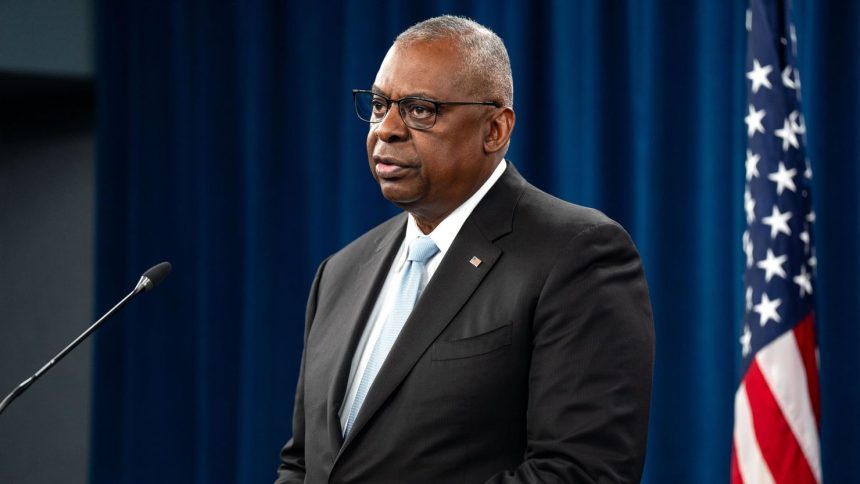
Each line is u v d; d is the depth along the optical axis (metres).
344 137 6.52
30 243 7.49
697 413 5.62
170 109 7.06
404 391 2.62
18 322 7.48
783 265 4.86
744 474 4.83
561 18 5.98
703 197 5.66
